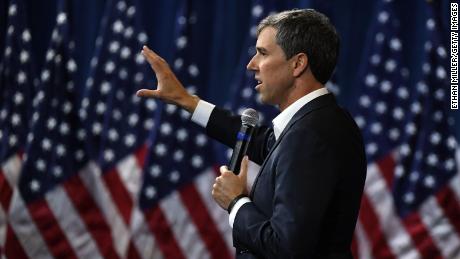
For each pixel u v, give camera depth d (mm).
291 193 6086
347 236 6738
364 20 15906
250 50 15703
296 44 6793
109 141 16141
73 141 16375
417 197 15367
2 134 16547
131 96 16188
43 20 16734
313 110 6664
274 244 6090
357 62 15922
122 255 16203
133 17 16234
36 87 16609
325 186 6137
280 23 6879
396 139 15523
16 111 16531
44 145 16234
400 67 15555
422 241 15359
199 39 16156
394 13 15602
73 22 16516
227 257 16141
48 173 16266
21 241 16391
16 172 16641
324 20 6961
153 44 16453
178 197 16031
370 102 15609
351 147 6566
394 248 15438
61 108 16297
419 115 15383
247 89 15695
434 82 15320
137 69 16188
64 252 16297
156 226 16062
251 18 16062
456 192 15297
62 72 16328
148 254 16125
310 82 6910
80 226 16297
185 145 15984
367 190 15586
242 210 6543
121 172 16172
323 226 6566
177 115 15984
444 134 15312
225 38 16219
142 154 16172
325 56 6867
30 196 16281
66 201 16297
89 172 16328
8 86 16469
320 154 6246
